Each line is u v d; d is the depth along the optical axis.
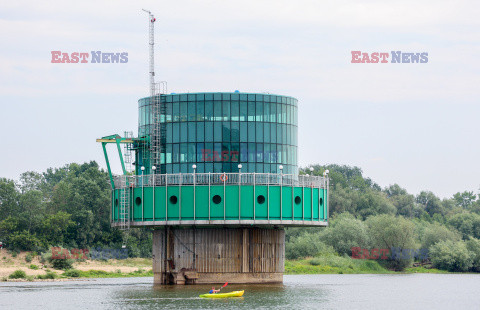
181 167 146.00
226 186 137.75
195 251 143.12
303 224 142.62
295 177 143.25
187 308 113.31
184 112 146.62
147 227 149.38
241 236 143.25
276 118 148.75
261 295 130.75
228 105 146.12
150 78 152.25
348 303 129.12
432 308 128.00
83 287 156.75
